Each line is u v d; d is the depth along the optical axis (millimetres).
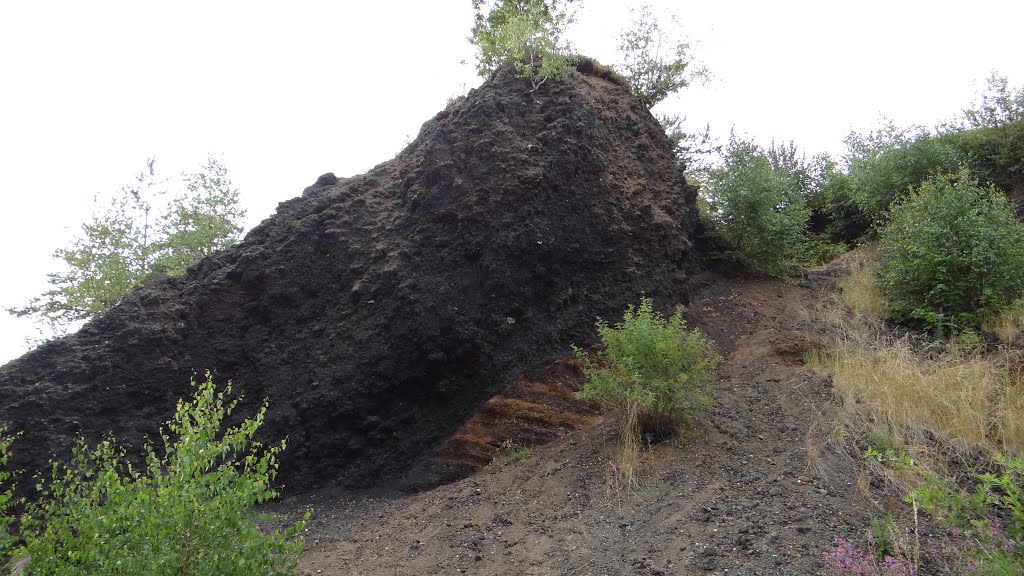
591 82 11031
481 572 5059
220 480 3801
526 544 5320
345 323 8211
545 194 8711
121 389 7648
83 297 13414
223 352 8328
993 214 8523
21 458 6871
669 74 13062
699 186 12086
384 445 7531
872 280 9938
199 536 3611
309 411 7684
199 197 14844
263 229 9484
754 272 10789
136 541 3527
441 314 7766
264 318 8586
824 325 8555
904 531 4430
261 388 8070
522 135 9305
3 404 7246
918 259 8516
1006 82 12492
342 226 9227
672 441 6289
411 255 8344
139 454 7352
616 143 10242
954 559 3969
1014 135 11656
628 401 6277
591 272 8766
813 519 4754
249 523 3738
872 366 6938
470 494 6363
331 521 6699
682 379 6121
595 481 5988
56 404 7328
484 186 8594
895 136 12273
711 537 4750
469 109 9453
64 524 4055
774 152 15062
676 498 5410
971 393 6082
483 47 11305
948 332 8055
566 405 7594
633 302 8773
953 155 11375
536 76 10016
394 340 7742
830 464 5426
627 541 4992
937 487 4141
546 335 8141
